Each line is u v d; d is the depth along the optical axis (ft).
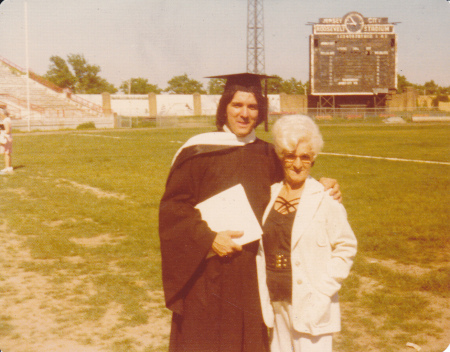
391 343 12.20
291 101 197.57
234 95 8.88
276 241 8.50
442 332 12.78
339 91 189.78
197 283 8.57
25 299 15.37
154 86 191.42
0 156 64.34
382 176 42.52
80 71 183.42
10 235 23.50
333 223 8.11
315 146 8.27
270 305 8.66
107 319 13.88
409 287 15.96
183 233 8.41
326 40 186.39
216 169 8.69
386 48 187.32
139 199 32.78
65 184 39.81
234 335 8.43
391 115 188.44
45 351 11.91
